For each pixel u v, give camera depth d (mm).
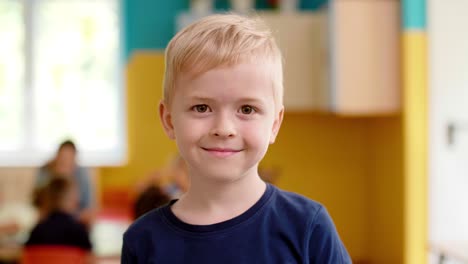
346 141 4539
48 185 2941
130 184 5008
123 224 4121
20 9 5504
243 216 898
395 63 3691
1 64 5531
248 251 883
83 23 5516
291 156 4551
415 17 3562
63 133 5578
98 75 5543
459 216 3562
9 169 4824
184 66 852
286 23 4008
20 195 4785
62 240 2838
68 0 5500
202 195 908
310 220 907
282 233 895
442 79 3543
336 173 4535
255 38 861
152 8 4961
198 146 857
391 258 3926
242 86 835
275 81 871
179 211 935
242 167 859
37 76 5539
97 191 4828
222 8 4719
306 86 4004
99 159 5371
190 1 4898
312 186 4543
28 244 2850
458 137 3541
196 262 889
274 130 913
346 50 3682
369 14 3684
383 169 4086
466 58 3535
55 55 5535
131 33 4973
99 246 3326
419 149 3592
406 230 3605
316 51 3992
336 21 3678
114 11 5512
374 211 4316
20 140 5594
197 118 854
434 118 3559
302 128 4551
